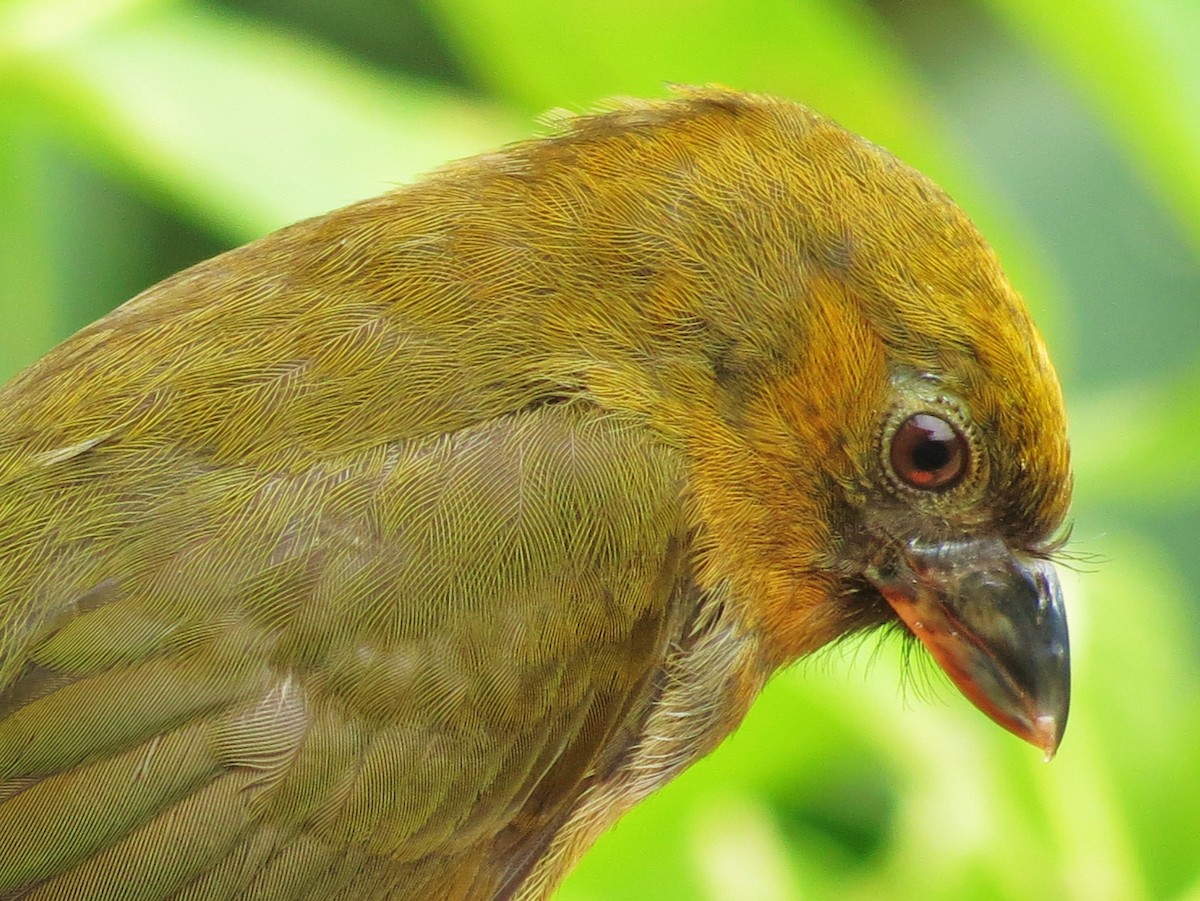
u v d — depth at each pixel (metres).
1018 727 1.70
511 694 1.69
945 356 1.70
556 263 1.70
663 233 1.70
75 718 1.68
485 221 1.70
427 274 1.70
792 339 1.70
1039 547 1.71
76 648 1.68
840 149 1.70
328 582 1.68
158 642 1.68
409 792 1.68
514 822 1.69
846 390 1.70
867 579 1.71
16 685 1.68
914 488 1.70
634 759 1.70
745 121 1.70
